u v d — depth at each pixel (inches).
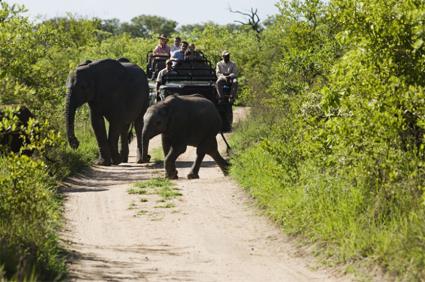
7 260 622.8
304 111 962.1
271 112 1563.7
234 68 1641.2
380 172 759.1
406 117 718.5
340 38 738.2
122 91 1563.7
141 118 1646.2
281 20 1206.9
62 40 1761.8
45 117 1368.1
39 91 1333.7
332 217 778.8
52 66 1617.9
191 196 1088.2
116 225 920.9
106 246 811.4
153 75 1811.0
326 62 1103.6
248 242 826.8
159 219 949.2
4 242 661.3
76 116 1994.3
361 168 763.4
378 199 741.9
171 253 779.4
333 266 698.8
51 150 1277.1
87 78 1521.9
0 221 718.5
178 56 1715.1
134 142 1959.9
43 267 647.8
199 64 1665.8
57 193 1098.1
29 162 776.3
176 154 1295.5
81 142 1704.0
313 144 827.4
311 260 733.9
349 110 749.9
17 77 1115.3
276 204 925.8
